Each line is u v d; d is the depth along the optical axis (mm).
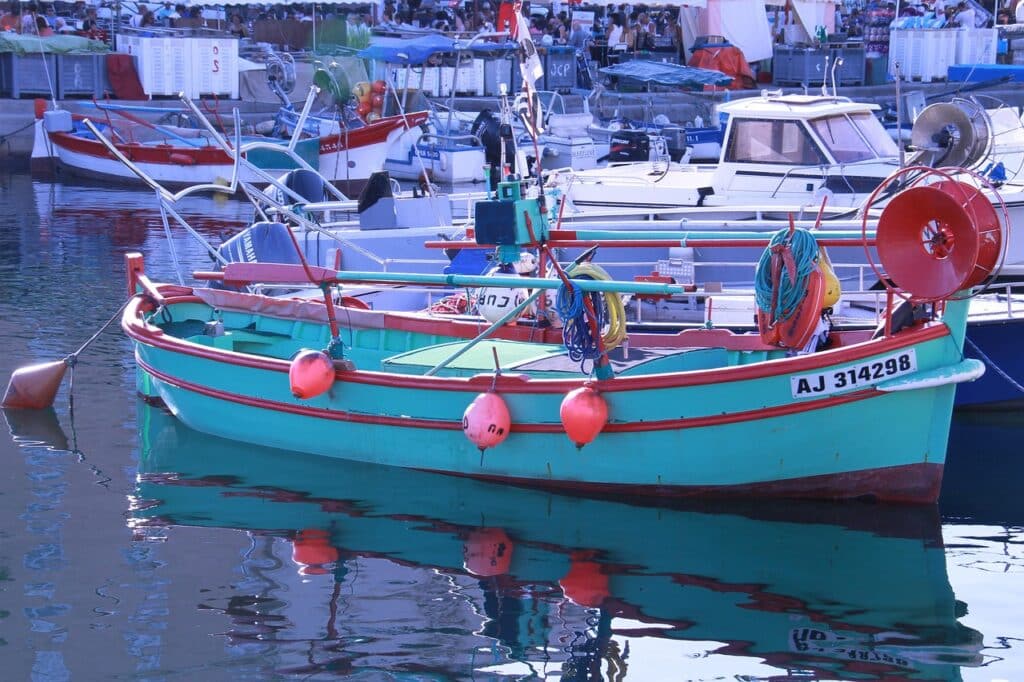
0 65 68438
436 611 16188
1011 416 26016
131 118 59969
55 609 16094
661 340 23562
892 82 76375
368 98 61031
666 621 15906
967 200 18281
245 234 30297
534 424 20781
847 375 19109
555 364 21750
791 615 16062
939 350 19031
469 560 17906
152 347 25062
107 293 36500
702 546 18500
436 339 25344
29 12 70000
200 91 68375
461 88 72438
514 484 21375
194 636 15398
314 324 26438
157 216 52594
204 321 27422
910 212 18516
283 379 22891
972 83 52531
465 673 14500
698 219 31469
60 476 21609
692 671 14570
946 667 14633
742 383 19484
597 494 20922
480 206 20906
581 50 75875
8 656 14789
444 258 31422
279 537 18766
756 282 20062
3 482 21219
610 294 20219
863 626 15773
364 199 31953
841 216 30203
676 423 19984
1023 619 15938
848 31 85188
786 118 32281
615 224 30203
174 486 21172
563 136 60750
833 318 24812
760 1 76375
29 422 24906
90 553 18031
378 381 21906
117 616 15922
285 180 36312
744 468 19984
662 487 20516
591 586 17031
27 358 29203
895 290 19094
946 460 22938
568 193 33688
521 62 26078
